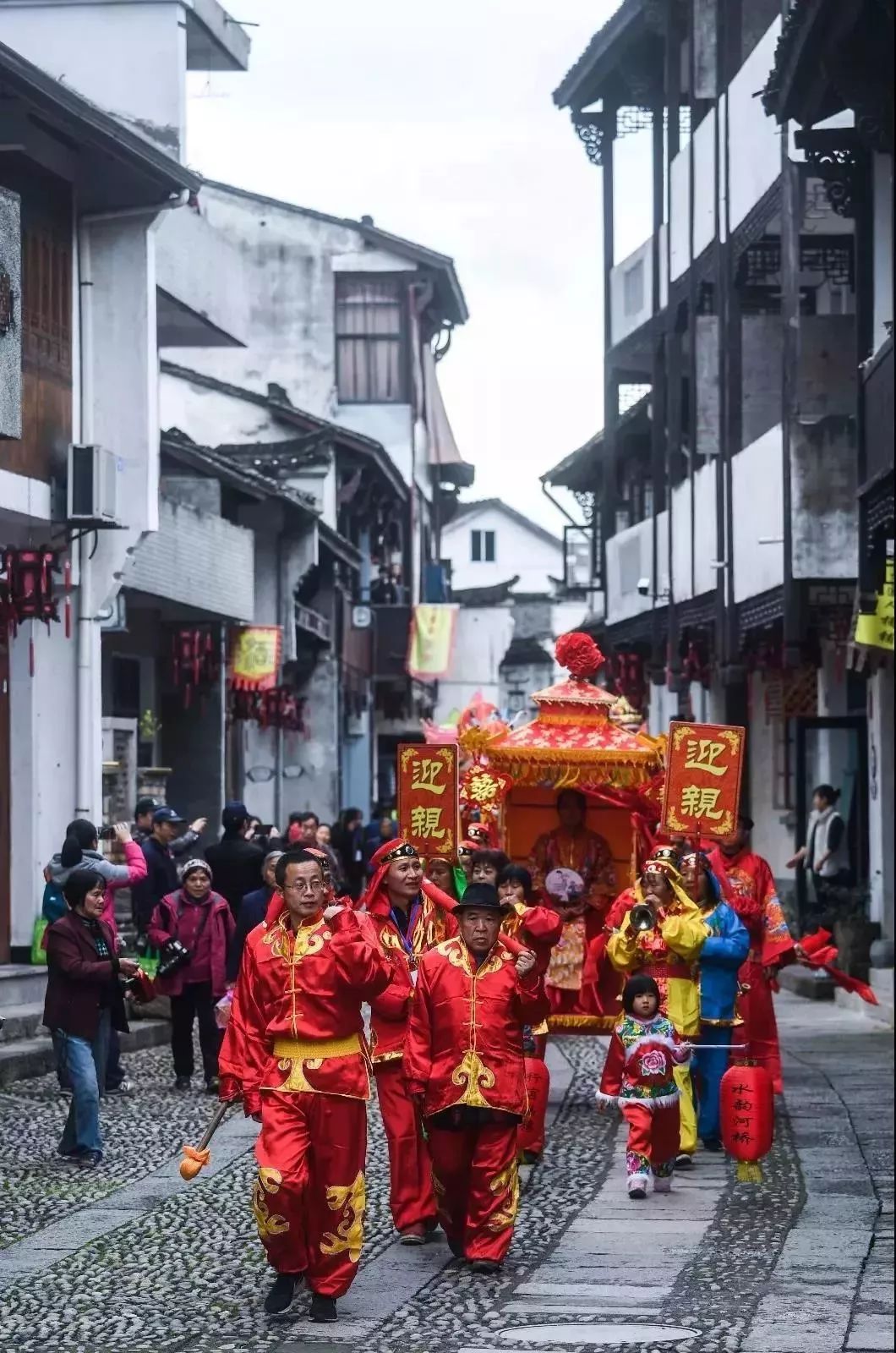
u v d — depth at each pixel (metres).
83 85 20.69
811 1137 13.29
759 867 14.30
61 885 15.05
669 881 12.59
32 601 17.53
